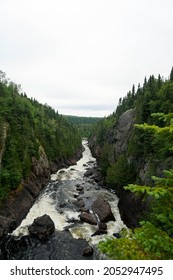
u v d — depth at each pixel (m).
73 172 72.31
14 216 32.88
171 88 46.56
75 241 28.19
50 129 88.06
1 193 32.62
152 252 6.67
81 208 38.56
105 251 6.80
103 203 37.44
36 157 53.59
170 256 6.69
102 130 107.62
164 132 7.77
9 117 46.66
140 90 98.94
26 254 25.52
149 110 44.41
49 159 68.88
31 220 34.16
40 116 89.81
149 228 7.25
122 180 42.03
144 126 7.78
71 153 97.56
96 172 66.94
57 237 28.95
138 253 6.75
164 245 6.56
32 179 48.00
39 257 24.95
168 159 30.38
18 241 27.92
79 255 25.34
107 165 55.66
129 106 98.56
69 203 41.84
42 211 37.81
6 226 29.14
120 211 38.12
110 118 126.00
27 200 39.59
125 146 57.41
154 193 6.65
